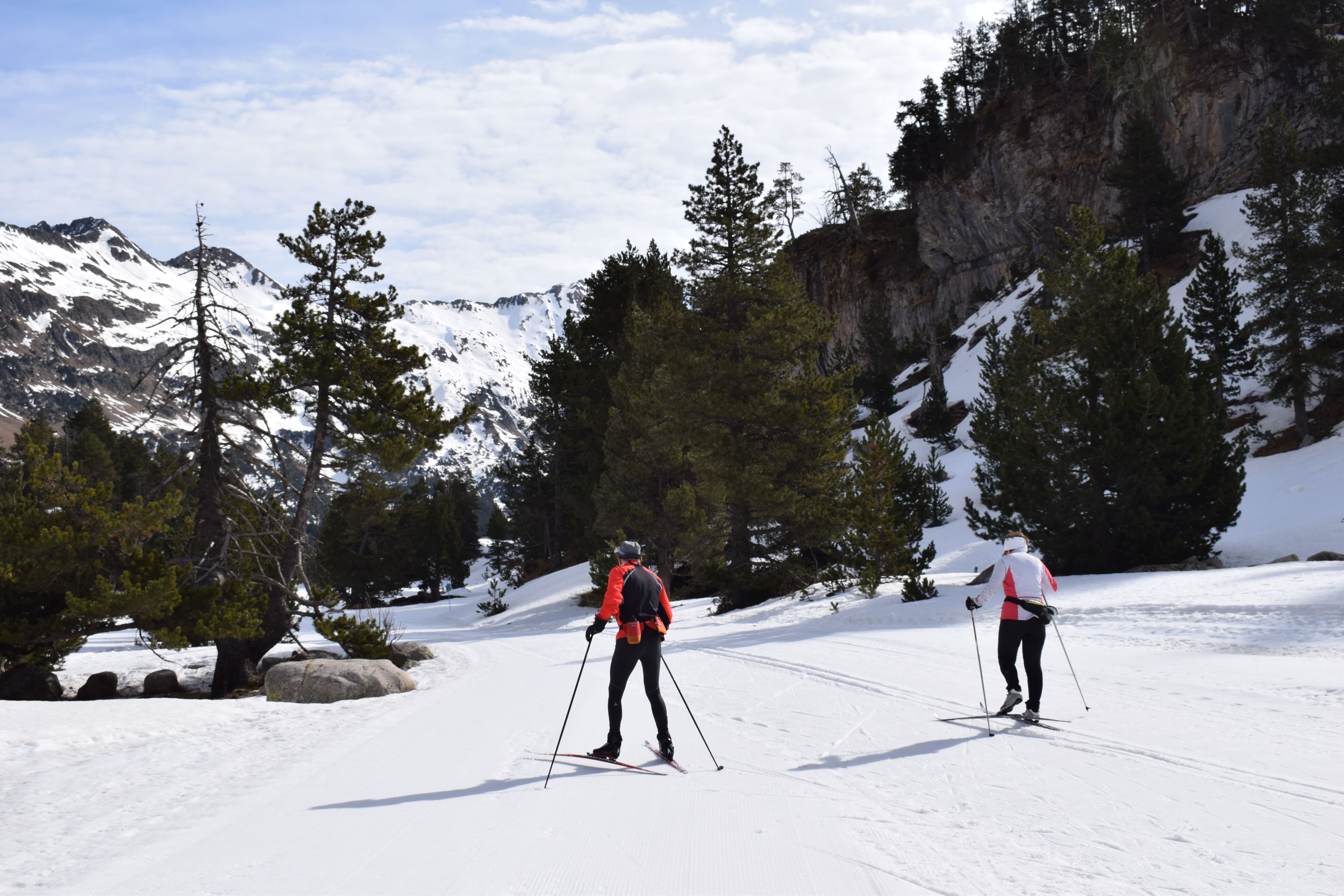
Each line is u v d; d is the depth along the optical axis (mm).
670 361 31516
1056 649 12500
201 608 18359
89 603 16422
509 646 21250
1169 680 9227
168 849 4426
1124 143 60375
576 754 6590
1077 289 23578
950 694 8859
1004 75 91750
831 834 4344
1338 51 55781
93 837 4805
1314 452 35406
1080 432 22281
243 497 20312
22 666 17875
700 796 5180
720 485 29047
